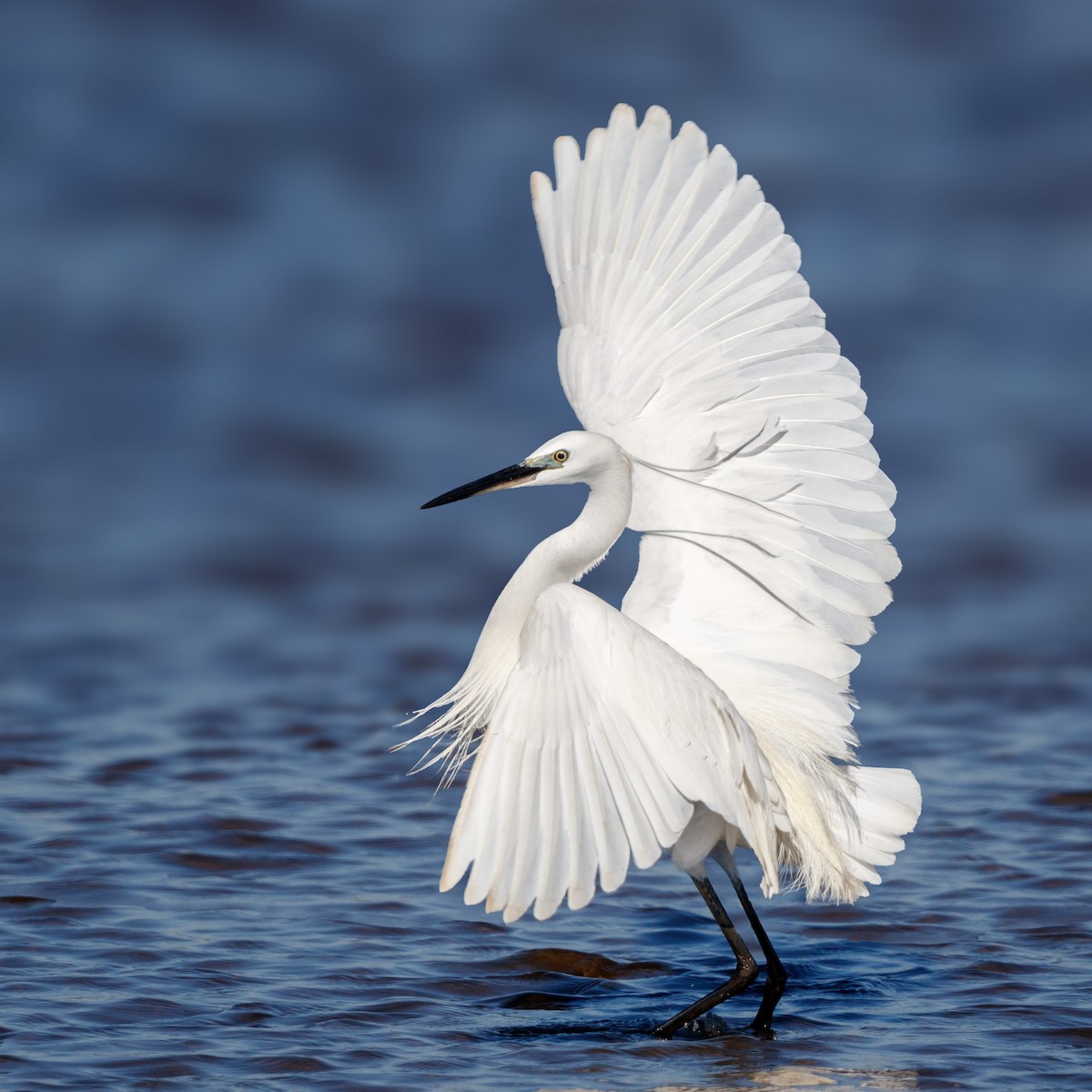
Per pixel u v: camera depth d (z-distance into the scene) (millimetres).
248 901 9688
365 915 9555
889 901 9867
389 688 14586
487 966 9000
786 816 7969
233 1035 7859
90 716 13555
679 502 9000
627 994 8773
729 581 8875
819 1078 7516
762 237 9023
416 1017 8234
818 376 8844
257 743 12859
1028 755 12578
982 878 10133
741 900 8656
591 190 9352
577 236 9398
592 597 7613
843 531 8758
